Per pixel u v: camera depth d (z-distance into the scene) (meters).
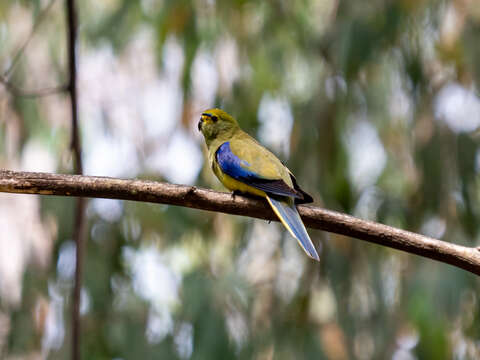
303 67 13.22
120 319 11.97
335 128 12.23
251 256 12.95
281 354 11.93
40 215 12.05
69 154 10.59
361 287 12.10
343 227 6.97
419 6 11.85
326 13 13.58
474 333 11.47
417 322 11.34
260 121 12.92
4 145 12.71
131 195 7.03
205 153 12.79
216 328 11.62
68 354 11.60
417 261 11.91
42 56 13.15
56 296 11.99
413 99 12.21
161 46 12.95
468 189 11.60
